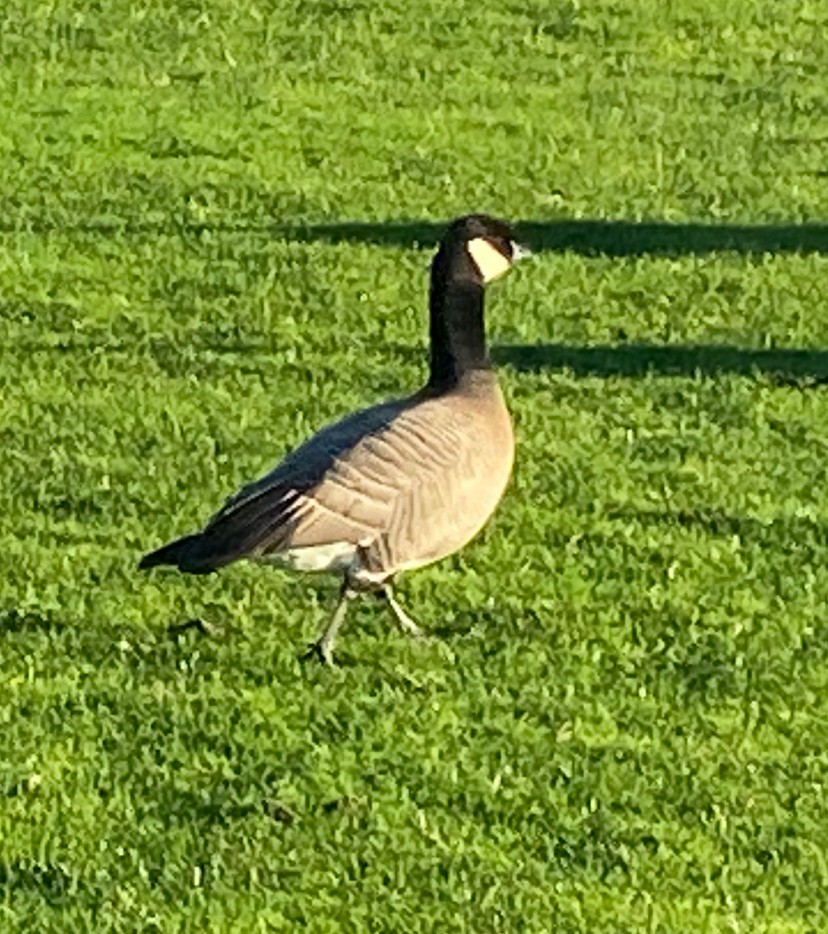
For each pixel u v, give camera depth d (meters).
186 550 13.19
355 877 12.12
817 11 43.72
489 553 16.81
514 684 14.49
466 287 14.81
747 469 19.20
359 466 13.59
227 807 12.82
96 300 24.89
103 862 12.18
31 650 14.80
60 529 17.17
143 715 13.90
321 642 14.52
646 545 17.19
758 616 15.86
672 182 31.64
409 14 42.28
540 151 33.47
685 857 12.45
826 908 12.01
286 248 27.36
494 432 14.36
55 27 40.47
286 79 37.69
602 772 13.37
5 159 32.09
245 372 22.00
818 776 13.49
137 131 34.06
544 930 11.62
